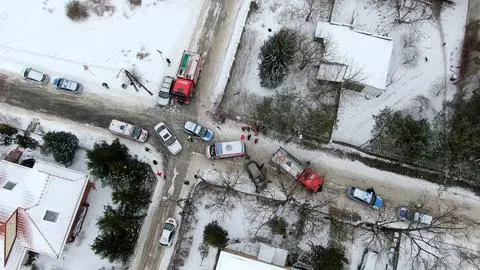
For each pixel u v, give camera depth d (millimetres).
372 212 43875
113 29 48188
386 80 44938
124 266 42906
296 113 45844
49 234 39188
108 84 46938
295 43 45812
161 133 44844
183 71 45219
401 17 48188
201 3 48594
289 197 42438
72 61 47469
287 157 43750
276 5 48219
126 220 42125
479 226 43656
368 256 41844
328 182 44594
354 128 46188
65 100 46719
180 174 44875
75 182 41031
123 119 46250
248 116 46000
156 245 43406
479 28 46250
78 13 47875
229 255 38188
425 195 44469
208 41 47719
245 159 45125
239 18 48062
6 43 47969
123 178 42000
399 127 43625
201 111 46250
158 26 48188
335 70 44938
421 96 46500
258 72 46812
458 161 44406
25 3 48812
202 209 43938
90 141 45625
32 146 45031
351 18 46969
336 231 43000
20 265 39562
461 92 46000
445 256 42625
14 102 46625
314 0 48156
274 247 41656
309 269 41719
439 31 48188
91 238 43375
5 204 38719
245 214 43719
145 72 47156
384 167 44875
